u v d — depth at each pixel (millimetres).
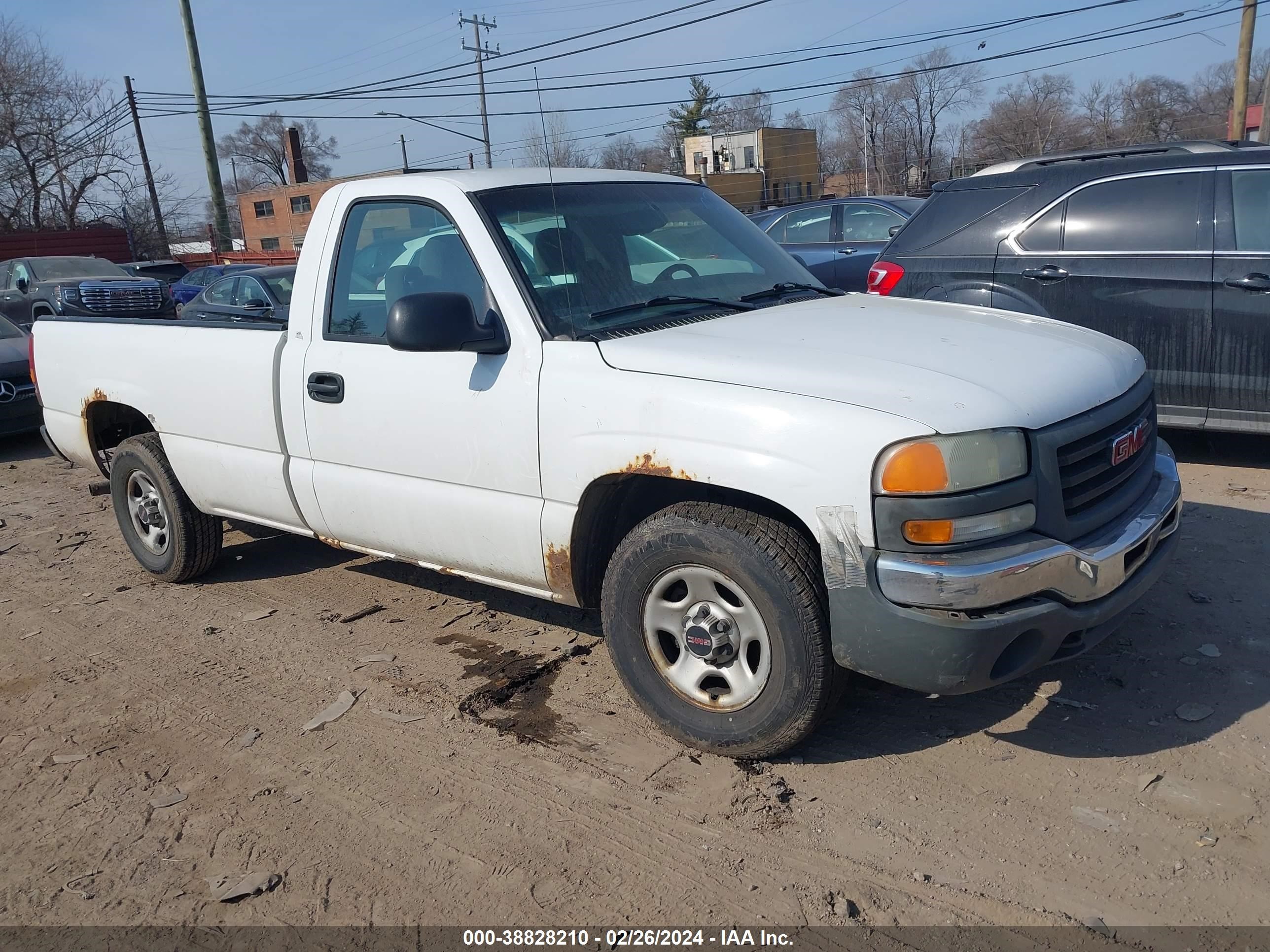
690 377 3146
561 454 3385
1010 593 2793
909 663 2828
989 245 6492
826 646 3012
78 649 4621
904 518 2773
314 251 4188
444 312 3359
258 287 9734
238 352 4457
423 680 4078
